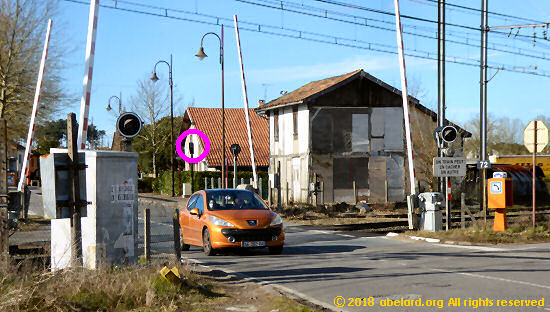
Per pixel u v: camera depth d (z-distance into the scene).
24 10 37.84
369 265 11.80
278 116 42.59
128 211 9.77
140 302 7.79
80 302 7.48
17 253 11.10
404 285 9.35
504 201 17.66
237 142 53.31
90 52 13.09
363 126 38.75
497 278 9.88
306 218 26.00
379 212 29.36
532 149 18.50
